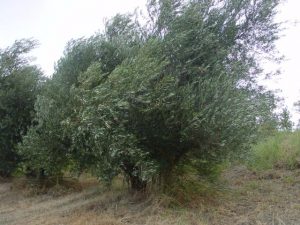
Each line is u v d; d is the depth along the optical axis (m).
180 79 9.15
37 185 13.95
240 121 8.06
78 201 10.97
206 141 8.39
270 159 11.41
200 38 9.57
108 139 8.45
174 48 9.30
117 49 10.17
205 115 8.09
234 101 8.20
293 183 9.74
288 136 12.84
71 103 9.45
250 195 9.23
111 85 8.58
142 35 10.15
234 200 8.92
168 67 9.22
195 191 9.11
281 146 11.94
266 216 7.68
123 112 8.57
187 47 9.41
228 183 10.43
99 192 11.55
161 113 8.62
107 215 8.55
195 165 9.32
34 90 14.98
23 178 15.27
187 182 9.23
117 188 11.02
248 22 11.14
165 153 9.17
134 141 8.49
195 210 8.39
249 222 7.45
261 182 10.18
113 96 8.41
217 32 10.40
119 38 10.41
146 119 8.70
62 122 9.20
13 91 14.86
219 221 7.67
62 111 9.77
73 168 10.57
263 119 9.45
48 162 11.13
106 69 10.17
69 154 10.21
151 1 10.17
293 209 7.95
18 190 14.30
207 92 8.35
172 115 8.42
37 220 9.29
